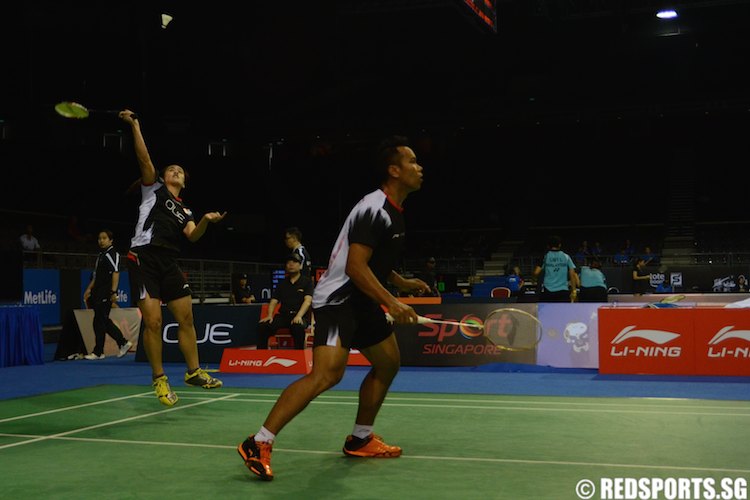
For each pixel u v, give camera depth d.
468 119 33.22
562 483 3.68
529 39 32.34
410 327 9.77
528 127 37.81
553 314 9.41
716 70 35.59
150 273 6.05
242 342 10.56
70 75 25.75
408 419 5.55
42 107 24.28
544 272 11.17
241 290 16.17
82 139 25.89
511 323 7.49
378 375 4.25
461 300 16.38
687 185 38.19
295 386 3.84
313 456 4.34
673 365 8.33
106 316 11.38
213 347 10.65
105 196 30.17
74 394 7.09
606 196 39.00
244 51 29.56
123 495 3.55
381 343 4.16
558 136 38.41
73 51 25.14
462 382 7.91
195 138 29.36
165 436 5.00
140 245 6.03
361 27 29.52
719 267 19.23
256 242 35.16
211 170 33.00
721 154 39.22
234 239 34.06
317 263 34.59
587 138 38.81
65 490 3.65
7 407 6.30
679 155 39.78
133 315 12.82
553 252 11.10
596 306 9.24
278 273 19.61
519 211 38.59
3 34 22.75
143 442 4.80
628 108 31.80
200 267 21.03
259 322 9.95
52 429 5.28
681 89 34.69
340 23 28.62
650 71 35.16
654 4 25.16
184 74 28.86
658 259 29.05
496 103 33.06
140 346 10.82
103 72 26.55
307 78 33.00
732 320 8.20
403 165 3.98
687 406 6.05
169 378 8.62
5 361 10.21
